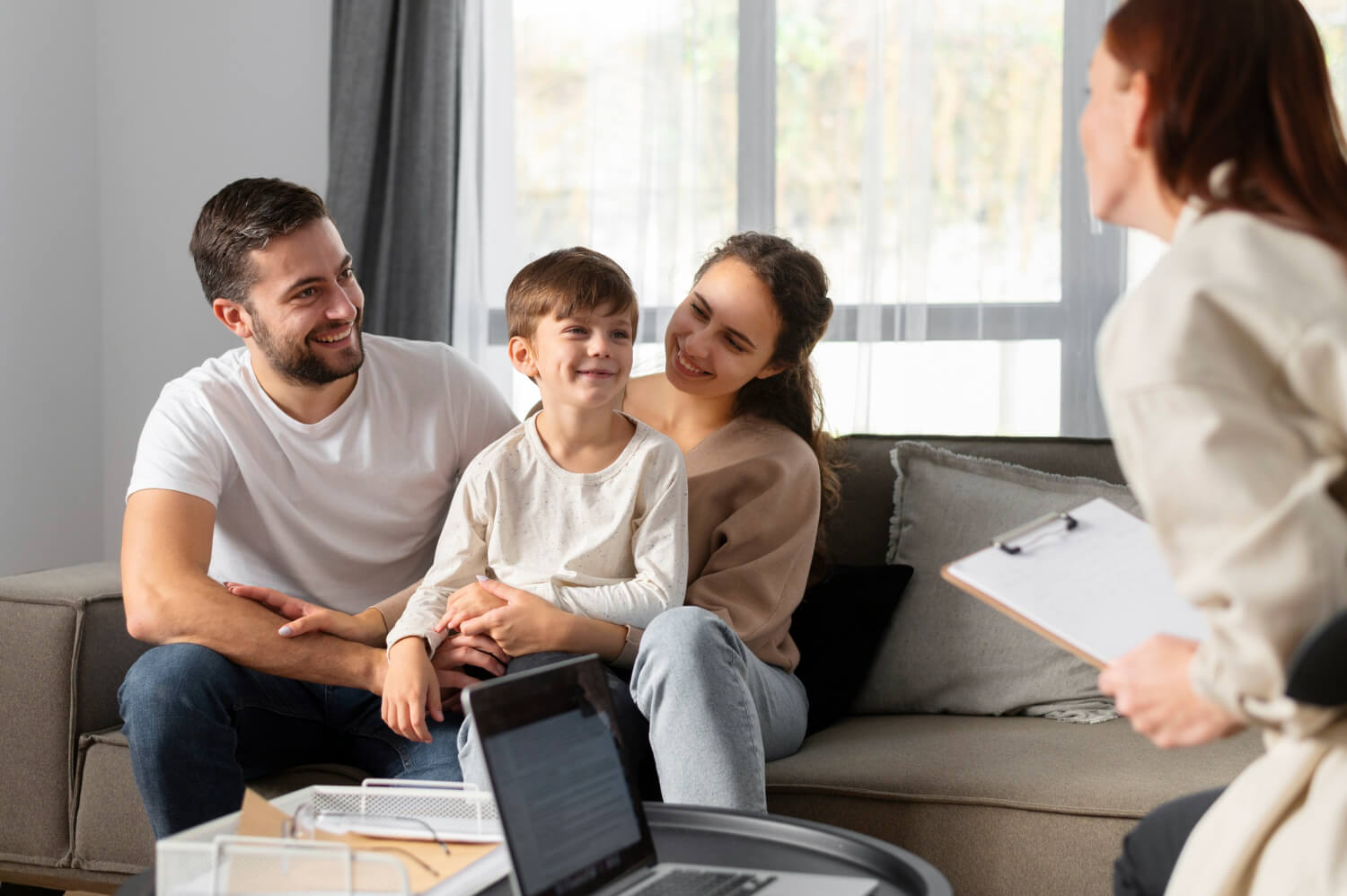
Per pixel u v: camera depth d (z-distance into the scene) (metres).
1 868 1.81
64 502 3.12
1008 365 2.72
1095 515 1.10
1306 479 0.80
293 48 3.09
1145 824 1.17
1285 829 0.85
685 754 1.37
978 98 2.71
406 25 2.87
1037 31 2.69
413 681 1.53
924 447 2.14
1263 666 0.79
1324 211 0.88
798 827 1.11
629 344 1.67
